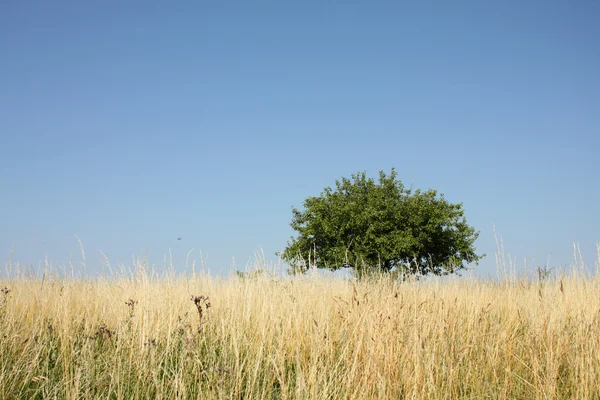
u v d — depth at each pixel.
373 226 23.41
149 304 7.00
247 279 8.08
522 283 8.66
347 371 5.34
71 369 5.18
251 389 5.15
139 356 5.55
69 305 7.28
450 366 5.41
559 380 5.76
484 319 6.93
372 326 6.05
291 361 6.12
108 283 8.00
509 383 5.62
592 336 5.93
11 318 6.42
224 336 6.38
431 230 24.45
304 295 7.73
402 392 5.35
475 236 25.98
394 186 26.98
